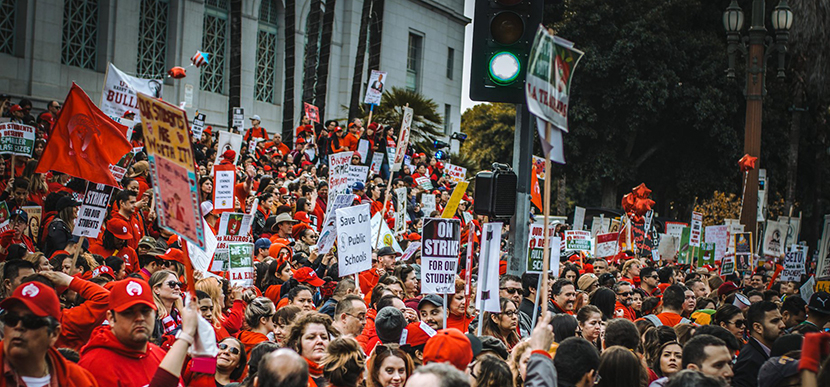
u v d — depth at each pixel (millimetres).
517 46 7980
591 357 5328
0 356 4035
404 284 9742
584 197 55875
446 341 5039
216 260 9156
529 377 4746
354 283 8852
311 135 21828
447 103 45406
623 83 35375
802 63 34375
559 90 5215
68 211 9992
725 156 36062
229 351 6270
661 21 35219
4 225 8711
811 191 41594
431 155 29078
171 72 15352
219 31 30844
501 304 7871
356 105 28922
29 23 23953
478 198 8211
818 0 32375
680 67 35219
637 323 7824
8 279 6559
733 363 7496
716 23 37750
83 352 4984
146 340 4930
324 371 5500
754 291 11211
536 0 7965
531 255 9625
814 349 4453
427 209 17500
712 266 16859
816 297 8266
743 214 21406
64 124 8062
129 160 11594
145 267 8406
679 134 37844
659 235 19844
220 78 30953
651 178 39781
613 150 36781
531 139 8609
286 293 9102
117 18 26328
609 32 35250
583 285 10680
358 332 7027
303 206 13453
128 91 13688
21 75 23781
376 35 30422
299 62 34281
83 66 25766
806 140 39531
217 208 10875
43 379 4098
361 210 9055
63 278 5789
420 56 42531
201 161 16500
